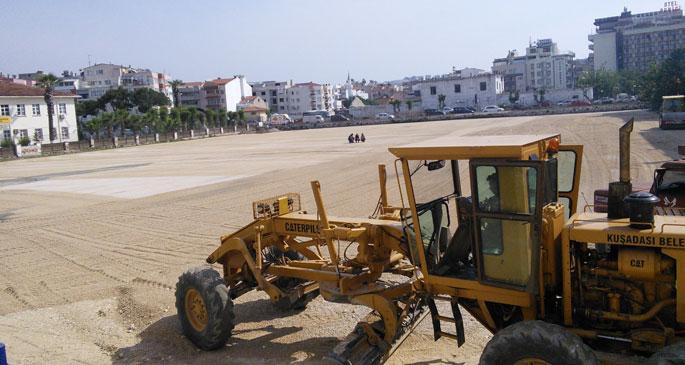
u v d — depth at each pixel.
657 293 4.94
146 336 8.28
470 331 7.53
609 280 5.11
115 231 16.12
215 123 90.88
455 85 109.38
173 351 7.71
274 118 111.88
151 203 20.70
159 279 11.12
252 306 9.22
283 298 7.66
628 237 4.88
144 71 132.50
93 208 20.31
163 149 54.16
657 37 157.12
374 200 18.36
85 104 100.44
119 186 26.11
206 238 14.58
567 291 5.14
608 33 166.50
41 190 26.30
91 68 132.62
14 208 21.33
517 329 4.86
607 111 67.50
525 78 159.88
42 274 11.99
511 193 5.10
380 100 139.75
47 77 64.00
